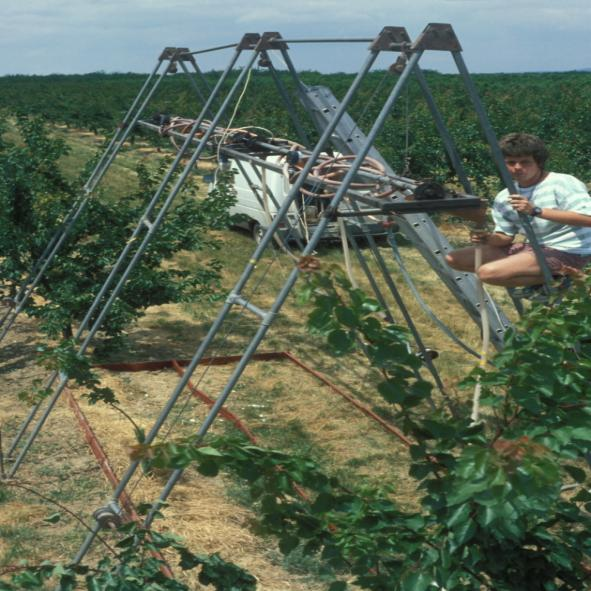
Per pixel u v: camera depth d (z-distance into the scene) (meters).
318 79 67.69
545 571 2.92
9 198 10.67
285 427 9.31
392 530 2.85
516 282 5.20
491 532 2.78
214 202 11.48
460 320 13.92
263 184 6.83
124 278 8.24
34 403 7.54
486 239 5.10
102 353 11.37
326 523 2.94
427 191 4.94
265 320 4.68
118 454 8.31
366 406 10.01
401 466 8.41
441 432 2.78
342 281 2.79
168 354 11.95
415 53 4.73
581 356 3.02
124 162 31.59
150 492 7.41
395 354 2.72
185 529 6.67
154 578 3.27
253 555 6.38
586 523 3.01
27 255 11.27
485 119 4.92
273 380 10.90
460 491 2.37
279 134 27.67
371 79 68.38
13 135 34.66
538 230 5.28
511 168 5.27
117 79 116.06
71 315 11.04
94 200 11.15
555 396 2.72
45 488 7.60
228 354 11.99
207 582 3.32
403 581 2.70
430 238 6.82
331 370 11.43
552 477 2.24
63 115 51.00
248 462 2.77
